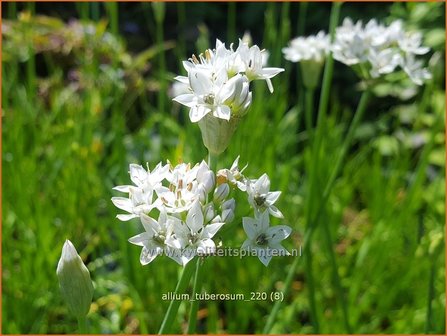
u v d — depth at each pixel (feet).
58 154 0.78
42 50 1.00
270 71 0.35
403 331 0.68
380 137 0.93
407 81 0.99
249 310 0.69
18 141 0.75
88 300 0.35
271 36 0.84
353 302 0.71
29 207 0.72
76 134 0.79
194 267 0.34
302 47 0.59
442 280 0.73
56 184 0.76
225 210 0.32
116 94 0.80
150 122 0.84
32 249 0.69
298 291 0.75
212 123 0.33
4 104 0.77
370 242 0.76
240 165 0.73
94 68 0.84
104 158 0.86
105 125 0.91
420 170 0.73
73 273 0.34
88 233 0.74
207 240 0.31
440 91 0.98
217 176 0.33
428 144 0.72
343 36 0.53
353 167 0.91
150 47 1.21
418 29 1.03
